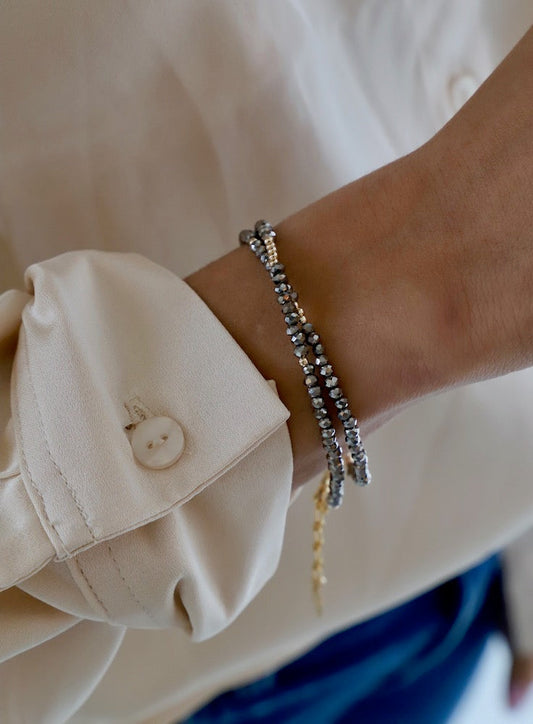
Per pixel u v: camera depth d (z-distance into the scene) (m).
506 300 0.19
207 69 0.24
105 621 0.20
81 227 0.25
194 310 0.20
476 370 0.20
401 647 0.48
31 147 0.24
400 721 0.51
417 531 0.36
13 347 0.21
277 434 0.19
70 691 0.23
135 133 0.24
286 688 0.46
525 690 0.51
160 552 0.19
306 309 0.20
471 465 0.34
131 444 0.19
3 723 0.23
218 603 0.21
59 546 0.18
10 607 0.20
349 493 0.34
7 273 0.26
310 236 0.20
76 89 0.23
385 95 0.26
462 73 0.27
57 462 0.18
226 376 0.19
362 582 0.36
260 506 0.20
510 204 0.19
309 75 0.25
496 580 0.50
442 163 0.20
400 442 0.33
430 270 0.20
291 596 0.35
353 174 0.27
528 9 0.26
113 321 0.20
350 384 0.20
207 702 0.45
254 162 0.25
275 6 0.23
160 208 0.26
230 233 0.27
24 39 0.22
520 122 0.19
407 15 0.25
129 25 0.22
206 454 0.19
